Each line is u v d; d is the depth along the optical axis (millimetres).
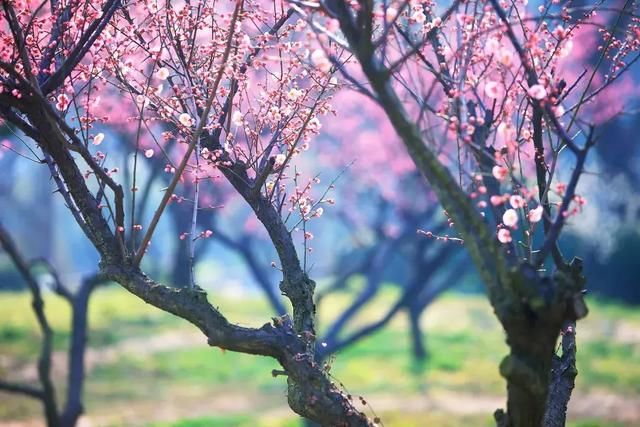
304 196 7027
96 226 6484
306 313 6777
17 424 21531
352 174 26812
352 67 12719
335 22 5160
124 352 32531
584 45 18766
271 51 8141
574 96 11766
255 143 6754
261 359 31547
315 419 6156
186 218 21109
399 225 27312
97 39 6711
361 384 27719
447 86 6250
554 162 5836
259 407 24328
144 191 14750
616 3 17250
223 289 58031
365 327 21188
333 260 46250
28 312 40406
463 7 7293
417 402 25062
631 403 24500
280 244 6855
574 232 45656
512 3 6320
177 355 32125
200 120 6273
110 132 14281
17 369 28328
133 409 23969
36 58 6797
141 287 6359
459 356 32781
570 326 6852
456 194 4926
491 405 24688
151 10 6750
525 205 5676
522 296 5023
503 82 5496
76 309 15406
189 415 23125
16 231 66688
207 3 7410
